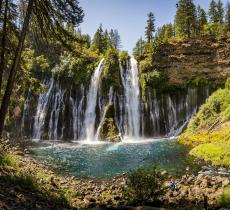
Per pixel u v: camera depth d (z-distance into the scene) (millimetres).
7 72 22156
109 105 53344
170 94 55969
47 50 18688
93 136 52562
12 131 50000
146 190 14570
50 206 12047
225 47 62375
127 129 53719
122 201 15047
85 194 16844
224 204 13641
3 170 14727
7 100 15414
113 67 56750
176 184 18438
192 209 13492
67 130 54156
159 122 54938
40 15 16266
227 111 40844
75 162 28969
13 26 17656
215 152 27344
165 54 61844
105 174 24156
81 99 55781
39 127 53469
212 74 58719
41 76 56781
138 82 57438
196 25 78938
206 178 19297
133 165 27359
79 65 57625
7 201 10375
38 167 22953
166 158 29547
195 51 62156
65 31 16797
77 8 16422
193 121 45500
